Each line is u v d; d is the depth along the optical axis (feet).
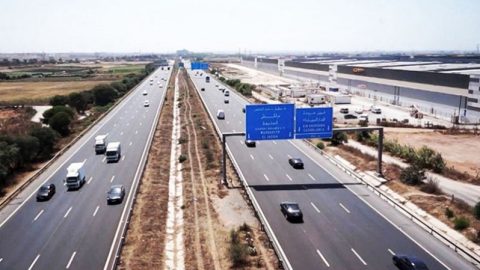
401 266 104.37
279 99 435.53
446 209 138.82
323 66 589.32
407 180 168.86
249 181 178.09
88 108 394.73
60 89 534.37
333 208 147.33
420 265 100.27
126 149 236.22
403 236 124.67
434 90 351.25
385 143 227.40
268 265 107.14
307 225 132.67
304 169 195.42
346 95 424.05
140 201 154.30
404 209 143.33
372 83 456.86
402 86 398.83
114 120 331.57
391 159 208.44
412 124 304.09
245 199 156.56
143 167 196.24
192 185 173.88
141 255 114.21
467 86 311.47
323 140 250.57
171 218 143.74
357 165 199.31
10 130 269.44
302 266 106.93
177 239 127.03
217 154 222.07
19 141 198.29
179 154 229.86
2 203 152.76
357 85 492.95
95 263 109.70
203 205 151.23
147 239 123.85
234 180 179.63
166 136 273.95
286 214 137.69
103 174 189.67
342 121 314.35
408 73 388.16
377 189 163.84
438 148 233.55
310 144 241.76
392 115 343.67
